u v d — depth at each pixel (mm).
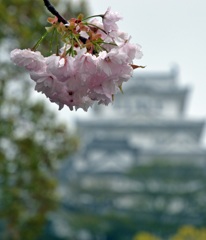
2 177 17766
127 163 85750
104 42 2646
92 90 2572
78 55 2537
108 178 80625
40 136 17797
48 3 2787
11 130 17094
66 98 2625
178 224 71500
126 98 98812
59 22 2717
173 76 101438
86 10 15273
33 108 17469
